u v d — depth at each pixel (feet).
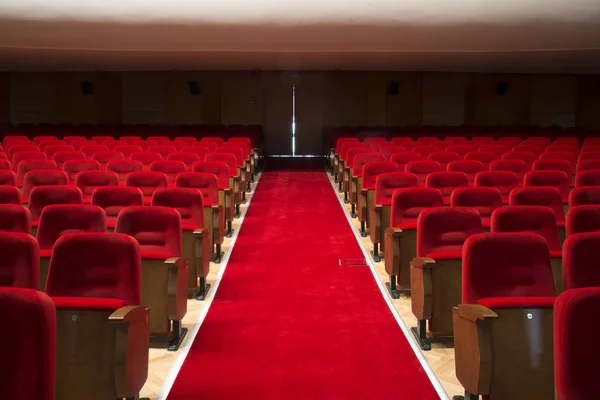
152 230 15.17
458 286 13.87
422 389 11.64
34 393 7.39
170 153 31.40
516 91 60.85
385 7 30.17
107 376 9.72
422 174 26.40
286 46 35.45
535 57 44.86
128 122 59.98
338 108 59.98
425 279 13.57
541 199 18.45
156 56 44.96
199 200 18.57
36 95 59.41
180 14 30.73
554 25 31.32
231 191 25.90
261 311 16.17
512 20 30.96
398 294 17.29
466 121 60.90
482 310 9.84
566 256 11.51
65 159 30.45
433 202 18.76
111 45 35.60
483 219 18.20
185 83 59.62
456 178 22.41
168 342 14.02
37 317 7.35
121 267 11.57
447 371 12.50
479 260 11.75
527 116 61.05
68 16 30.89
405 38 33.71
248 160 37.78
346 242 24.04
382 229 20.74
